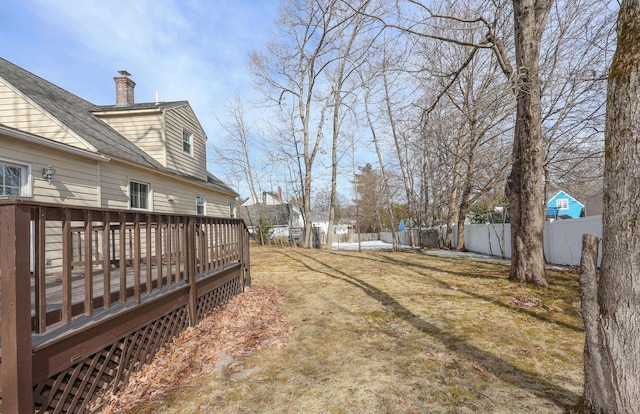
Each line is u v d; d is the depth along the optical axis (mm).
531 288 6059
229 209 16109
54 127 6625
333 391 2633
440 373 2916
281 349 3555
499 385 2686
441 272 8688
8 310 1668
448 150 9430
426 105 8586
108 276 2543
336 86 18859
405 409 2363
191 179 11320
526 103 5984
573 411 2111
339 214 37812
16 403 1658
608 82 1864
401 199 25875
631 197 1690
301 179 21641
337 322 4508
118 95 10875
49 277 4793
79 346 2156
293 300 5930
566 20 7570
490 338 3750
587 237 2031
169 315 3520
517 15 5941
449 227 17984
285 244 22859
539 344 3555
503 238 12461
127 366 2744
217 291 5066
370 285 7121
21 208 1734
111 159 7250
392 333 4016
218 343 3668
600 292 1887
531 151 6141
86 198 6742
